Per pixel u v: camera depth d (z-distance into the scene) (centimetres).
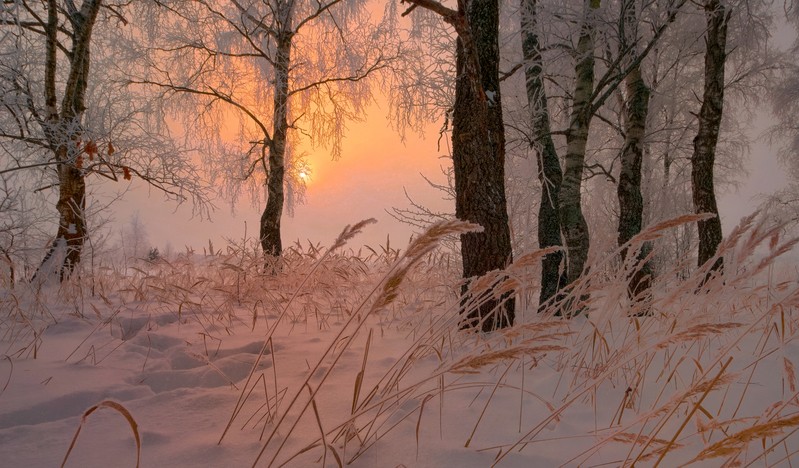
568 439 190
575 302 288
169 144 840
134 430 115
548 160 675
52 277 518
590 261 284
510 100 869
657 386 252
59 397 233
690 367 277
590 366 254
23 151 758
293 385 256
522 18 728
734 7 710
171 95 1062
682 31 936
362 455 171
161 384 275
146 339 371
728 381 128
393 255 520
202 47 1070
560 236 648
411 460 167
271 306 516
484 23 436
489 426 200
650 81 1037
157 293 506
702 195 681
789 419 100
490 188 414
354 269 534
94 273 593
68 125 668
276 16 1015
